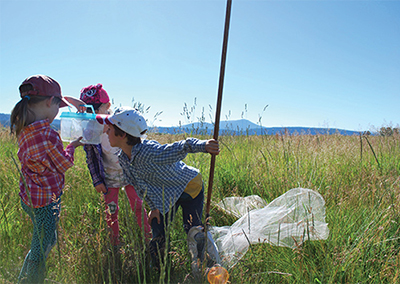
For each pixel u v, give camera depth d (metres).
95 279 2.10
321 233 2.48
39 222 2.08
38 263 2.05
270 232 2.57
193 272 2.17
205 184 3.68
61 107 2.48
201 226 2.31
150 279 2.15
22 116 1.98
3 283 1.89
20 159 2.09
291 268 2.19
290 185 3.55
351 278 2.05
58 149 2.10
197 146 2.16
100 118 2.31
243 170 4.21
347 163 4.48
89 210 3.07
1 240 2.38
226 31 2.14
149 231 2.84
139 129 2.24
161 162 2.25
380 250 2.32
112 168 2.81
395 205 2.62
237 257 2.32
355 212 2.81
